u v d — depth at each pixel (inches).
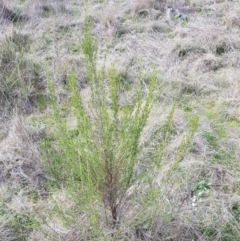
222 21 201.0
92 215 88.0
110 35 191.6
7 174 124.9
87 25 84.1
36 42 190.4
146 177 104.9
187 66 171.6
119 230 92.6
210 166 125.2
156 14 208.4
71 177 93.4
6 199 117.4
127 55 179.0
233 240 104.8
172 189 113.9
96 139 86.4
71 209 106.0
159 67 170.2
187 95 156.6
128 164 88.1
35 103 157.3
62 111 151.6
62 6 217.3
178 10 211.8
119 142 88.3
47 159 102.0
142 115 83.7
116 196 92.7
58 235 100.2
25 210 112.9
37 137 137.6
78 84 162.7
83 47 82.0
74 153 85.1
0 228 108.4
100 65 168.7
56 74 166.1
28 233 107.3
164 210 103.0
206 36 185.3
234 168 125.2
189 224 105.4
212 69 169.9
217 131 139.6
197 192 117.0
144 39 190.9
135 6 211.2
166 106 150.2
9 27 200.5
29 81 163.6
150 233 100.2
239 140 135.0
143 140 125.9
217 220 108.3
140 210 94.2
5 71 167.6
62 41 191.8
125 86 160.9
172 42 185.8
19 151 129.8
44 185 119.8
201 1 220.2
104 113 83.1
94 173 87.1
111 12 200.8
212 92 157.8
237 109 147.7
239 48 182.1
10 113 151.9
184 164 123.3
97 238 92.0
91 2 227.0
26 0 229.3
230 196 116.3
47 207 111.9
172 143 130.6
